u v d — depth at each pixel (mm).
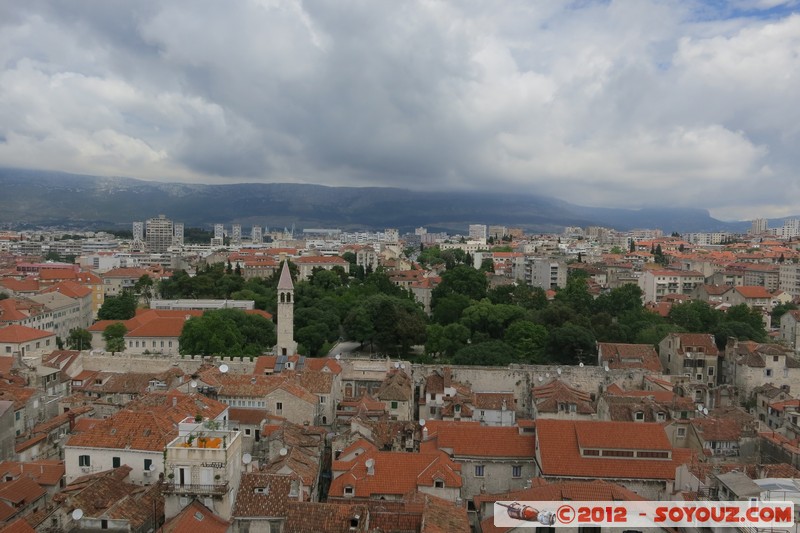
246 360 168000
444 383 145875
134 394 140500
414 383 165500
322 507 71562
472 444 99812
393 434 110875
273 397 124375
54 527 71188
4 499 80500
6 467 91000
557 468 91500
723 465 88688
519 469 98062
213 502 69688
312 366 158625
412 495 79688
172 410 99688
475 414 127688
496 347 186875
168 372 147250
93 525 70688
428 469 88938
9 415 101688
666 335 192750
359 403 136250
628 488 90250
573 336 183625
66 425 115625
